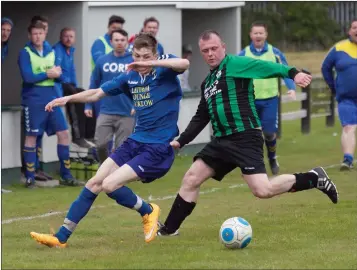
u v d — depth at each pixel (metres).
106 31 25.70
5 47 20.33
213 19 29.36
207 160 13.52
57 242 12.99
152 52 12.98
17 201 18.36
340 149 27.59
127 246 13.08
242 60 13.07
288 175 13.49
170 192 19.69
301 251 12.33
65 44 21.72
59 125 20.78
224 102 13.16
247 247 12.70
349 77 22.23
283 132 33.09
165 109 13.16
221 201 17.91
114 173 12.96
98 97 13.61
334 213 15.70
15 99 24.14
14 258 12.16
